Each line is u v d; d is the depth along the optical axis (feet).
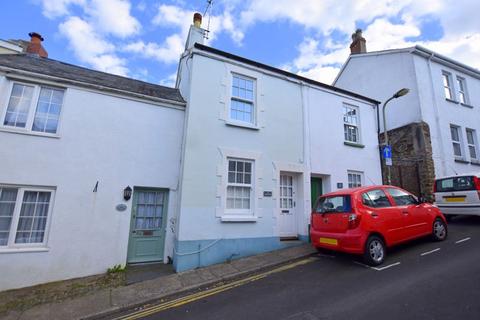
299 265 19.66
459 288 12.65
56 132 20.99
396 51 39.01
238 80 26.48
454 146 38.11
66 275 19.33
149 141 23.93
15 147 19.35
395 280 14.49
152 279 18.62
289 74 28.86
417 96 35.81
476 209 24.71
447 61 39.78
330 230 18.84
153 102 24.70
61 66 25.59
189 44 29.71
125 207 22.08
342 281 15.33
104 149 22.07
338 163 30.14
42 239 19.53
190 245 20.97
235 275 18.57
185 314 13.24
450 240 21.06
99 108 22.49
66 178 20.40
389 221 18.34
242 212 23.94
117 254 21.18
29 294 16.69
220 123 24.16
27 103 20.66
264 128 26.23
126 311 14.44
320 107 30.48
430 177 32.99
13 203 19.16
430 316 10.60
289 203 27.20
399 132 37.32
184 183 21.63
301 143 28.09
